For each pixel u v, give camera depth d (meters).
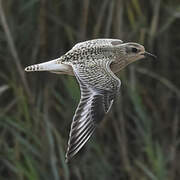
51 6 15.33
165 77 15.65
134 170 14.80
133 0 15.20
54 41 15.29
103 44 10.64
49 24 15.34
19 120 14.56
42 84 15.16
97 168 14.82
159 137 15.53
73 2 15.40
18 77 14.99
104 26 15.18
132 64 15.18
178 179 15.18
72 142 9.16
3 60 15.33
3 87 14.62
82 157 14.94
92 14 15.31
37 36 15.15
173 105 15.88
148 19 15.60
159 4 15.24
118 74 14.95
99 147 14.80
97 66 9.88
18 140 14.65
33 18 15.20
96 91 9.42
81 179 14.64
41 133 14.55
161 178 14.45
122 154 14.80
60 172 14.91
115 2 14.94
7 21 15.22
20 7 15.16
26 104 14.54
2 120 14.66
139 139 15.09
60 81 15.17
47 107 14.84
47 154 14.46
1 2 14.88
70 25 15.38
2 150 14.65
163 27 15.28
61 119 15.12
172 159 15.20
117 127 14.82
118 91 9.47
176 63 15.88
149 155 14.53
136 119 14.91
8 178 14.98
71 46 15.06
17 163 14.41
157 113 15.57
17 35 15.29
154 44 15.59
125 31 15.24
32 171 14.18
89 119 9.29
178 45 15.82
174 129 15.44
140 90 15.44
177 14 15.28
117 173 15.06
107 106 9.37
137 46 11.39
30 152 14.76
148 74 15.16
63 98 15.16
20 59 15.24
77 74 9.69
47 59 15.24
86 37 15.22
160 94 15.66
